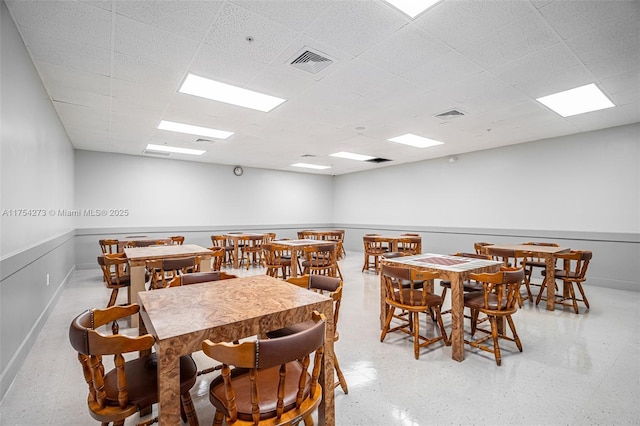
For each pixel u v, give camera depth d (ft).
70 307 12.45
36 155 9.78
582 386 6.73
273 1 6.69
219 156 24.12
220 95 11.85
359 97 12.10
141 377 4.62
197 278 7.47
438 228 24.45
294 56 9.00
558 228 17.99
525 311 12.18
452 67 9.69
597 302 13.41
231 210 27.96
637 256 15.30
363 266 21.25
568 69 9.79
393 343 9.02
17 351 7.49
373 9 6.98
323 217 34.63
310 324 6.75
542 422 5.57
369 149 21.63
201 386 6.77
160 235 24.22
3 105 6.80
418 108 13.37
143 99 12.17
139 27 7.55
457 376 7.15
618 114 14.05
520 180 19.74
